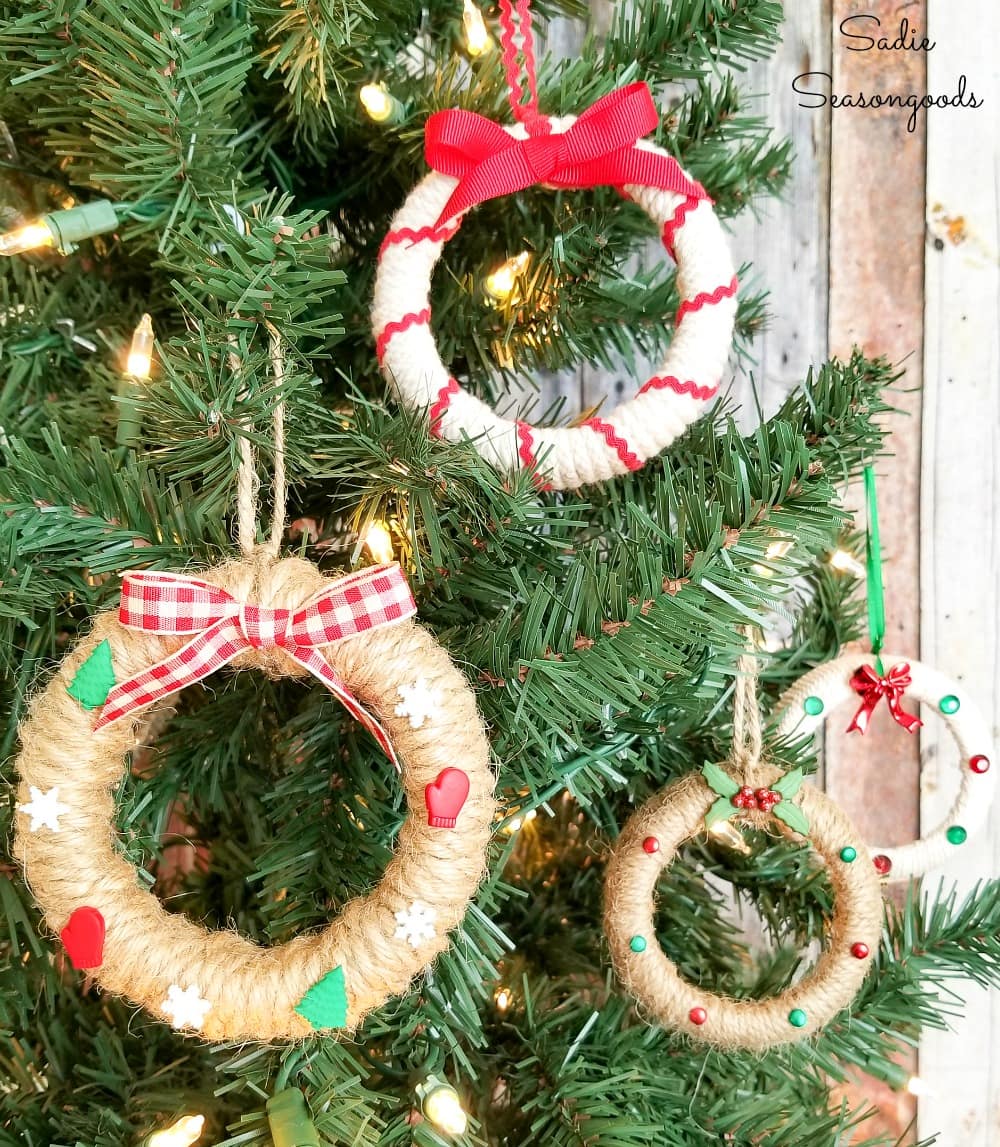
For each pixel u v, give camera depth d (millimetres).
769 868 439
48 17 302
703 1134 388
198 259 299
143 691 292
